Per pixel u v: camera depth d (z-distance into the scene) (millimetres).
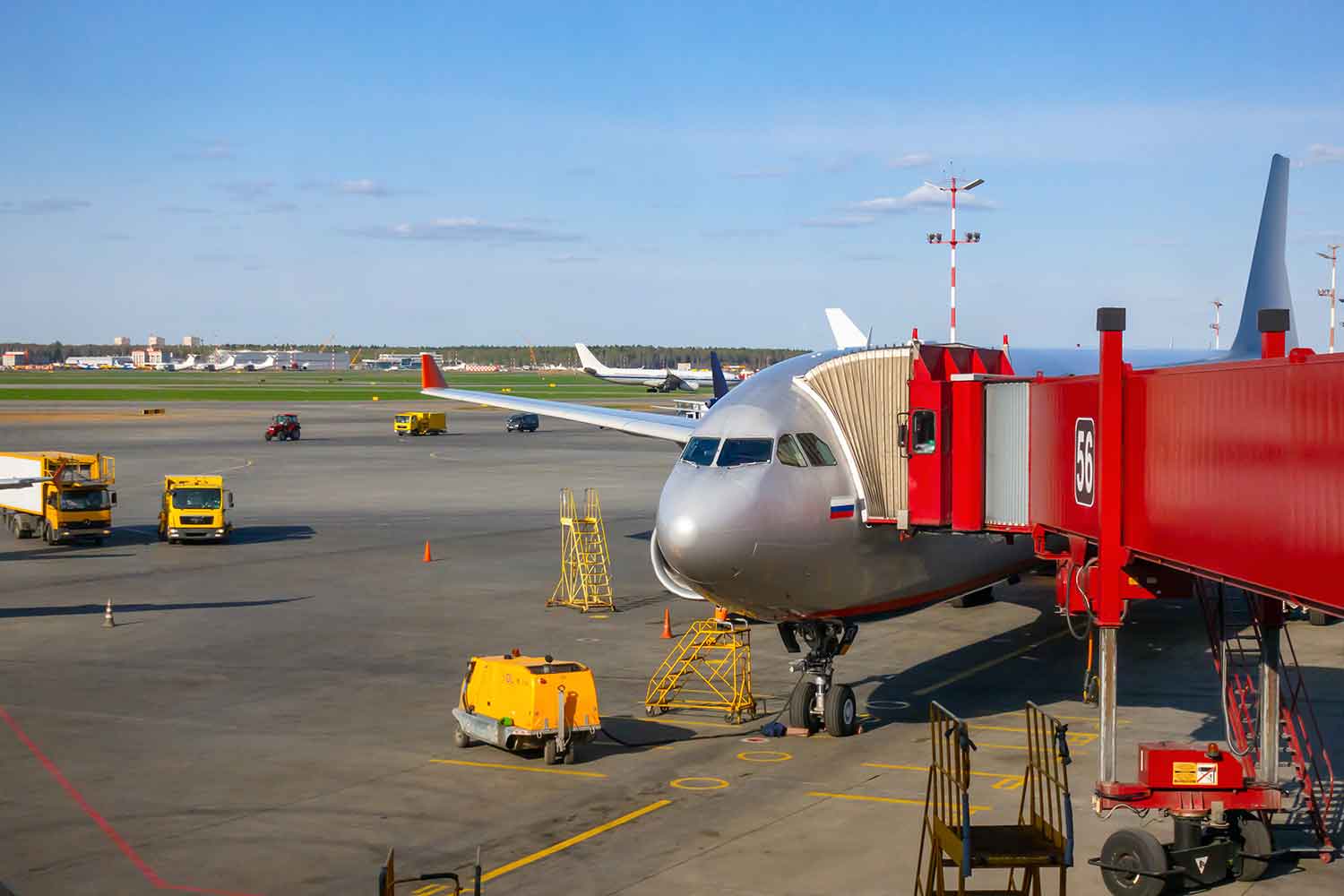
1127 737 26047
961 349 28266
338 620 39375
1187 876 18469
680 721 28125
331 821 21438
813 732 27062
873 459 27094
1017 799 22141
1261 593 15883
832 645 27781
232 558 52000
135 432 129750
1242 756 20812
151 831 20891
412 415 133875
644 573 48562
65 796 22703
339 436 128125
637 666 33438
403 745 26062
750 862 19391
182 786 23297
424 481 83375
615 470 91125
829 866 19172
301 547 55281
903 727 27531
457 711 26391
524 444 118562
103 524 55875
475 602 42500
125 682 31391
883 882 18531
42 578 47281
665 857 19609
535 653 34875
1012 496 25188
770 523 25219
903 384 27500
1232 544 16500
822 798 22547
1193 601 42094
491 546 55469
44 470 56094
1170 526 18328
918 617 40062
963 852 15883
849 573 26656
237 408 186125
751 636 37531
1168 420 18438
